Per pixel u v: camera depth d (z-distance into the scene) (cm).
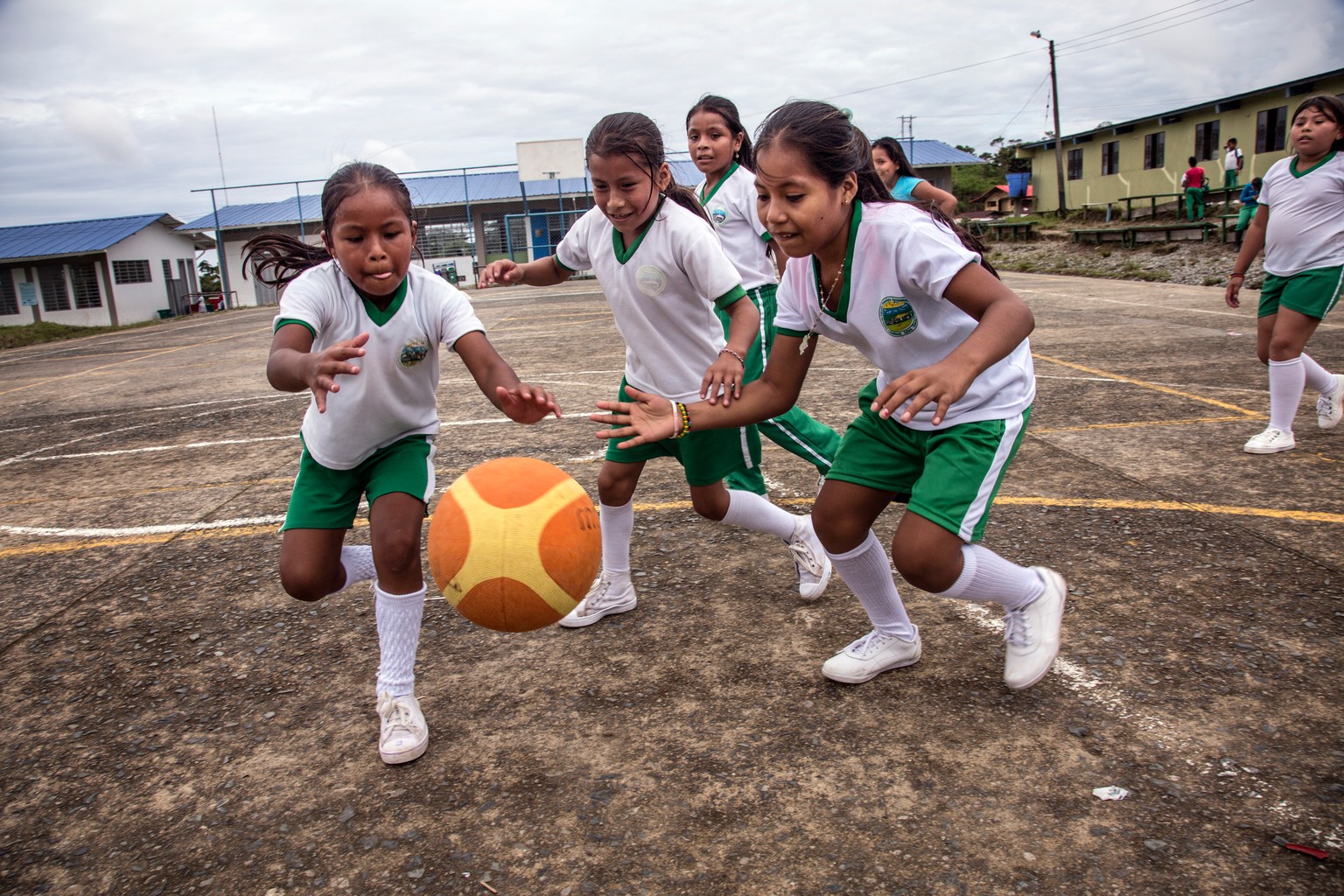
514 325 1480
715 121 405
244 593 386
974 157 4059
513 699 290
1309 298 491
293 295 255
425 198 3556
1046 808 224
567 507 252
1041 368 809
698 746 258
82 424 828
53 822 241
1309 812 216
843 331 262
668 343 323
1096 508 432
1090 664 290
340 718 285
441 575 251
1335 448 510
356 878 214
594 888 206
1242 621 311
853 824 222
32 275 3288
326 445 272
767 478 516
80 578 416
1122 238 2320
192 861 223
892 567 379
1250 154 2819
